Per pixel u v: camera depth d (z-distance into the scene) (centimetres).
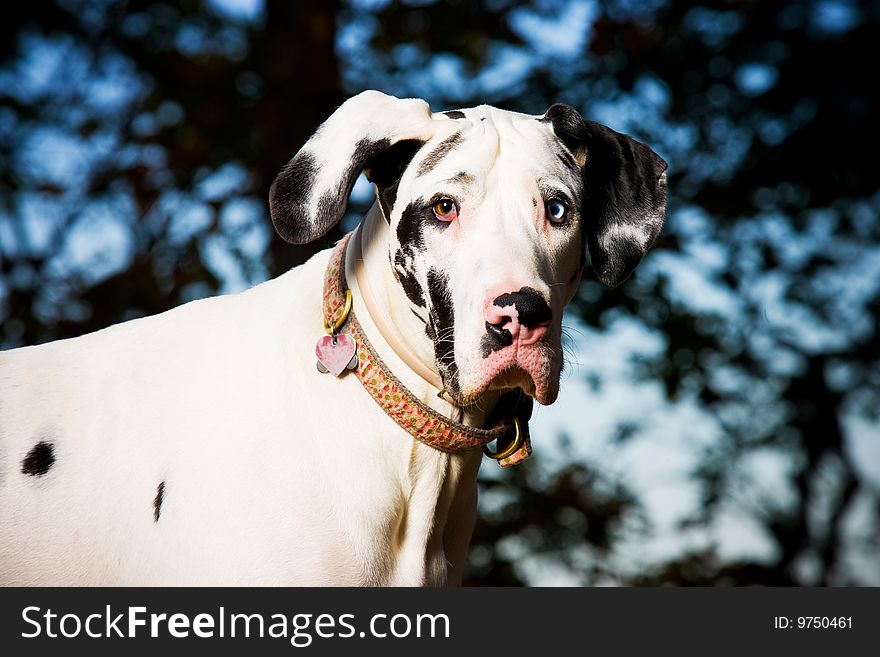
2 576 335
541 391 301
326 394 322
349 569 313
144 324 369
